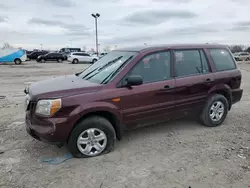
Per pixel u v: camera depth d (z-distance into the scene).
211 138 4.21
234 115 5.59
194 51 4.50
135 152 3.69
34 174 3.07
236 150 3.72
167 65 4.13
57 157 3.52
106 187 2.80
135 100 3.73
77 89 3.43
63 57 33.38
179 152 3.68
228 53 5.08
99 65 4.45
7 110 6.10
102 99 3.45
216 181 2.89
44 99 3.24
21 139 4.18
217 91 4.72
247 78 13.25
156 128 4.73
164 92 4.00
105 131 3.55
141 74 3.84
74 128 3.35
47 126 3.22
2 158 3.48
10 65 25.55
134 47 4.39
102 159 3.46
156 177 2.99
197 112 4.61
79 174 3.07
